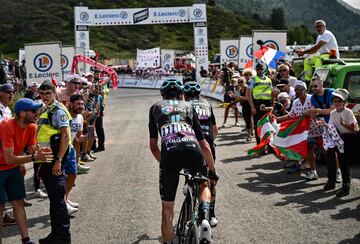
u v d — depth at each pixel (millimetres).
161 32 86188
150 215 6586
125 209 6922
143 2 89812
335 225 5879
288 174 8672
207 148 5176
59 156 5684
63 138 5738
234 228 5898
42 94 6062
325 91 8070
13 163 5254
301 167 8789
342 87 8984
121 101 27375
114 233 5941
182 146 4777
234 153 10828
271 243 5363
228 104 14781
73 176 6906
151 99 28031
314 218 6172
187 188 4754
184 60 48375
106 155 11266
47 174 5695
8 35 71625
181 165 4793
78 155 9383
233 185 8000
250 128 12359
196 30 35406
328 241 5355
